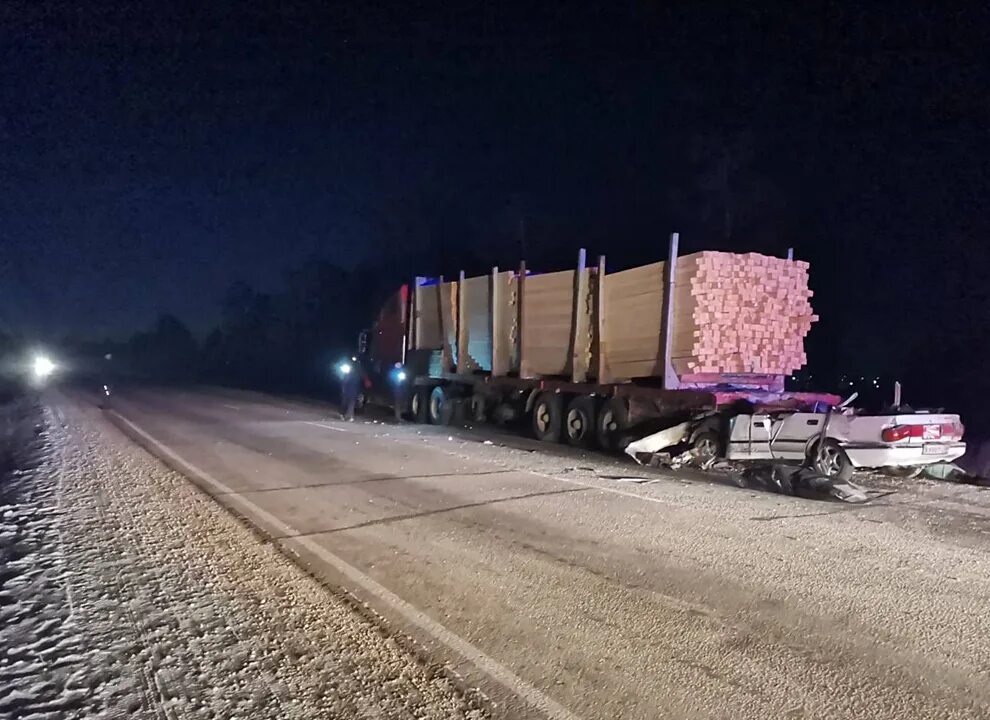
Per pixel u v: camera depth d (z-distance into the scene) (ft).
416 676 15.65
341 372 75.87
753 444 39.68
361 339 83.20
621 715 14.10
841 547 24.97
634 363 46.75
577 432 51.65
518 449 49.90
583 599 20.11
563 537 26.30
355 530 27.48
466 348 63.98
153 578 21.89
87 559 23.85
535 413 55.72
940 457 37.96
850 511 30.58
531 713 14.17
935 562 23.32
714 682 15.38
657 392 44.06
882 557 23.82
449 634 17.80
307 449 49.44
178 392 118.21
